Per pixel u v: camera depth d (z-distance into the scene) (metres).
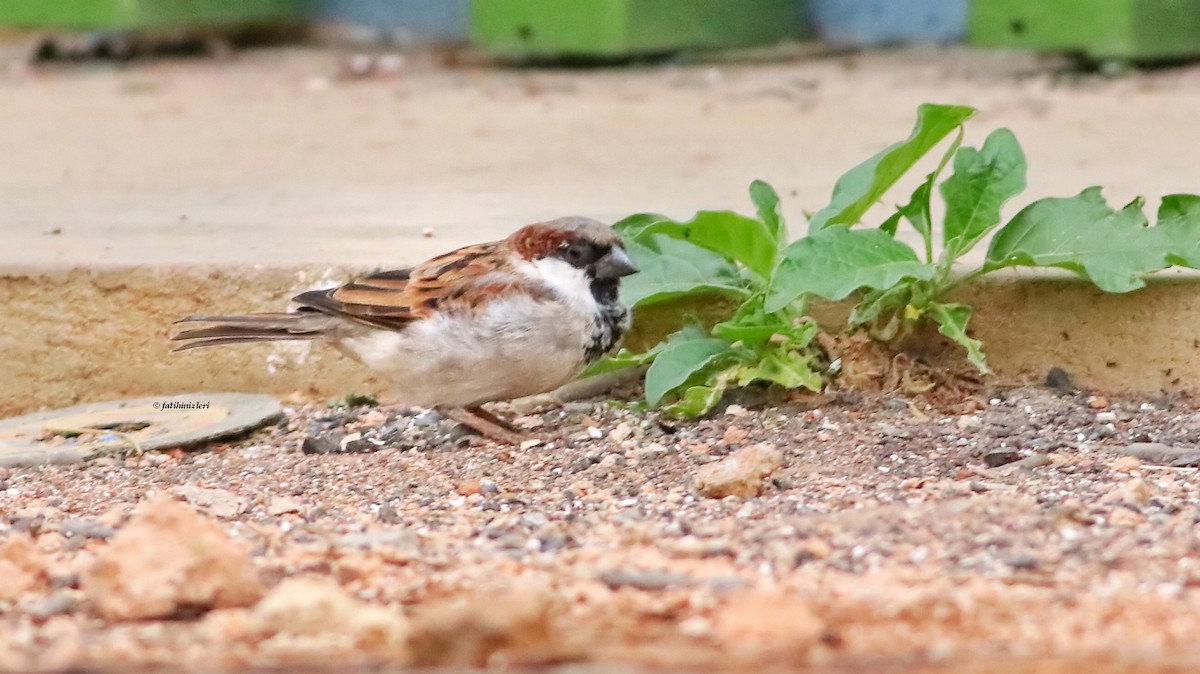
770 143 19.03
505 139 19.97
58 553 8.47
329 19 31.09
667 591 7.25
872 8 27.69
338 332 10.90
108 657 6.56
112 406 12.17
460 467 10.23
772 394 11.17
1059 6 23.66
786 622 6.54
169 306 12.46
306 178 17.38
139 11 28.45
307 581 7.19
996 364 11.44
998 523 8.27
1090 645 6.47
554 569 7.66
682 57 26.64
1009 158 11.13
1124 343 11.24
